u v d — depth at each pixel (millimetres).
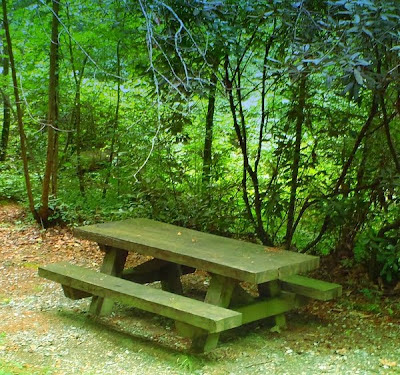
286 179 6250
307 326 4828
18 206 9078
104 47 7961
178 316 3979
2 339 4359
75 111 8578
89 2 7367
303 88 5762
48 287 5660
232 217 6629
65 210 8047
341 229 6055
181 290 5504
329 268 6070
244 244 4762
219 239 4902
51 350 4215
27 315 4887
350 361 4148
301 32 4789
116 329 4668
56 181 8156
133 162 7297
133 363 4047
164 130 6637
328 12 4445
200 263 4273
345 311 5168
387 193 5684
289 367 4043
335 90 5621
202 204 6824
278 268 4105
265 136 6527
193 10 5078
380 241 5426
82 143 8688
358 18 3795
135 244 4684
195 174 7348
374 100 5141
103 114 8539
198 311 3943
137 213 7156
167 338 4535
